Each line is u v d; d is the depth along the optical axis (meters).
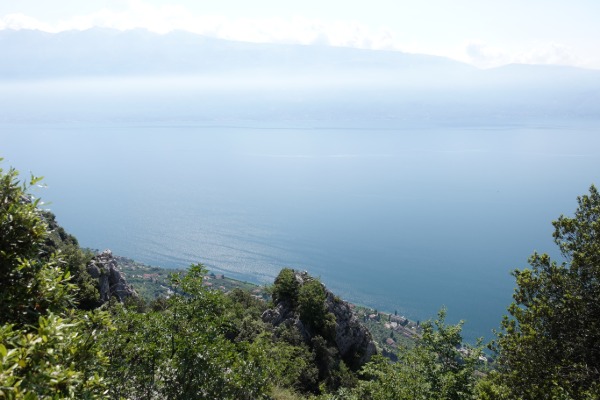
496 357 23.53
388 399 23.98
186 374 17.42
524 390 19.91
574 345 19.55
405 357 27.12
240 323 56.44
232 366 19.45
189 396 16.86
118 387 16.23
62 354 10.25
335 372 58.50
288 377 36.75
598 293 20.17
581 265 20.86
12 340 8.99
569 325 19.89
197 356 17.53
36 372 8.43
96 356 11.47
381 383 25.81
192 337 17.56
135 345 17.05
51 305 11.59
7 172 11.76
